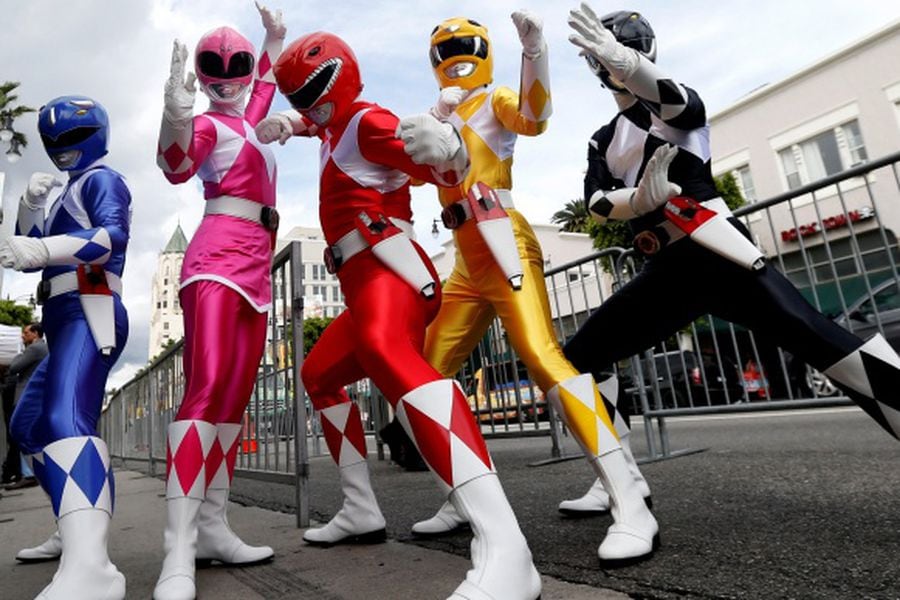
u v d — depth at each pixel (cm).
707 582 156
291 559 226
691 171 203
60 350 190
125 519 380
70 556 166
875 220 357
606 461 188
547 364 196
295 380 298
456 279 243
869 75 1412
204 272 215
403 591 173
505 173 226
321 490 419
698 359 442
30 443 209
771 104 1580
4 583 234
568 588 162
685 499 270
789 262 428
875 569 156
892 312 404
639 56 183
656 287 211
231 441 228
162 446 639
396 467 537
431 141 142
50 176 224
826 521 209
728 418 798
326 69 175
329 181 185
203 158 216
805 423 609
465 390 608
